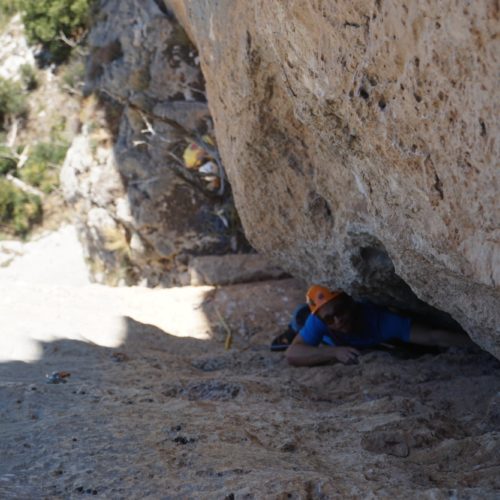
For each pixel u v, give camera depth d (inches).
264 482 118.6
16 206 672.4
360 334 235.1
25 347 220.1
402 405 170.1
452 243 136.1
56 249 645.9
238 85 208.8
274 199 225.0
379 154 148.3
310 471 127.0
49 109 716.0
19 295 299.9
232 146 228.2
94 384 183.5
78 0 701.3
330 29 144.2
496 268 126.0
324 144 182.2
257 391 188.7
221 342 296.8
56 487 121.6
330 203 205.2
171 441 139.9
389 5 126.1
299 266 238.2
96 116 581.3
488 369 206.7
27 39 748.0
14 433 143.3
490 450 135.3
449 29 113.5
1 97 715.4
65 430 143.9
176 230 526.6
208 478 123.4
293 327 257.4
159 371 210.2
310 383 207.2
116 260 571.2
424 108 127.7
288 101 197.8
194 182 525.3
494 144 115.0
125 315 290.0
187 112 528.4
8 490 119.5
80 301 310.0
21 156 693.9
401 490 118.1
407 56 126.6
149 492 119.0
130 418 151.7
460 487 123.4
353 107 146.3
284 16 153.6
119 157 551.2
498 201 119.3
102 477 124.6
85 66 669.9
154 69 548.4
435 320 237.5
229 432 146.5
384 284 218.7
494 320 152.8
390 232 162.2
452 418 163.3
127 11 584.1
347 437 149.6
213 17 213.6
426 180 135.9
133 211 543.2
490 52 107.8
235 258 411.8
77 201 591.5
